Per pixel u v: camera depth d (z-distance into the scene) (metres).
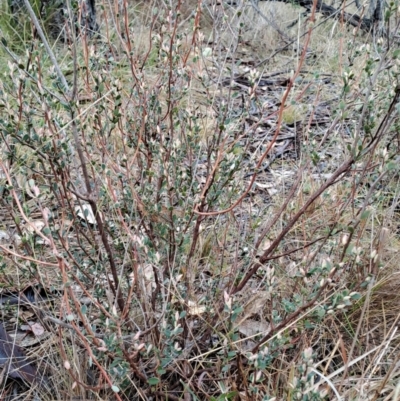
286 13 5.92
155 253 1.53
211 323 1.72
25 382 1.68
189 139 1.75
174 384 1.67
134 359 1.55
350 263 1.93
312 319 1.64
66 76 2.88
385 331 1.73
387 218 2.20
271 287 1.50
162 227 1.62
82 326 1.78
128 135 1.84
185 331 1.70
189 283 1.69
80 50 2.20
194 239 1.68
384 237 1.92
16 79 1.57
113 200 1.66
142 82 1.80
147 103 1.83
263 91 4.21
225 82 4.27
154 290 1.79
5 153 1.69
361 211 1.49
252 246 1.88
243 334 1.80
